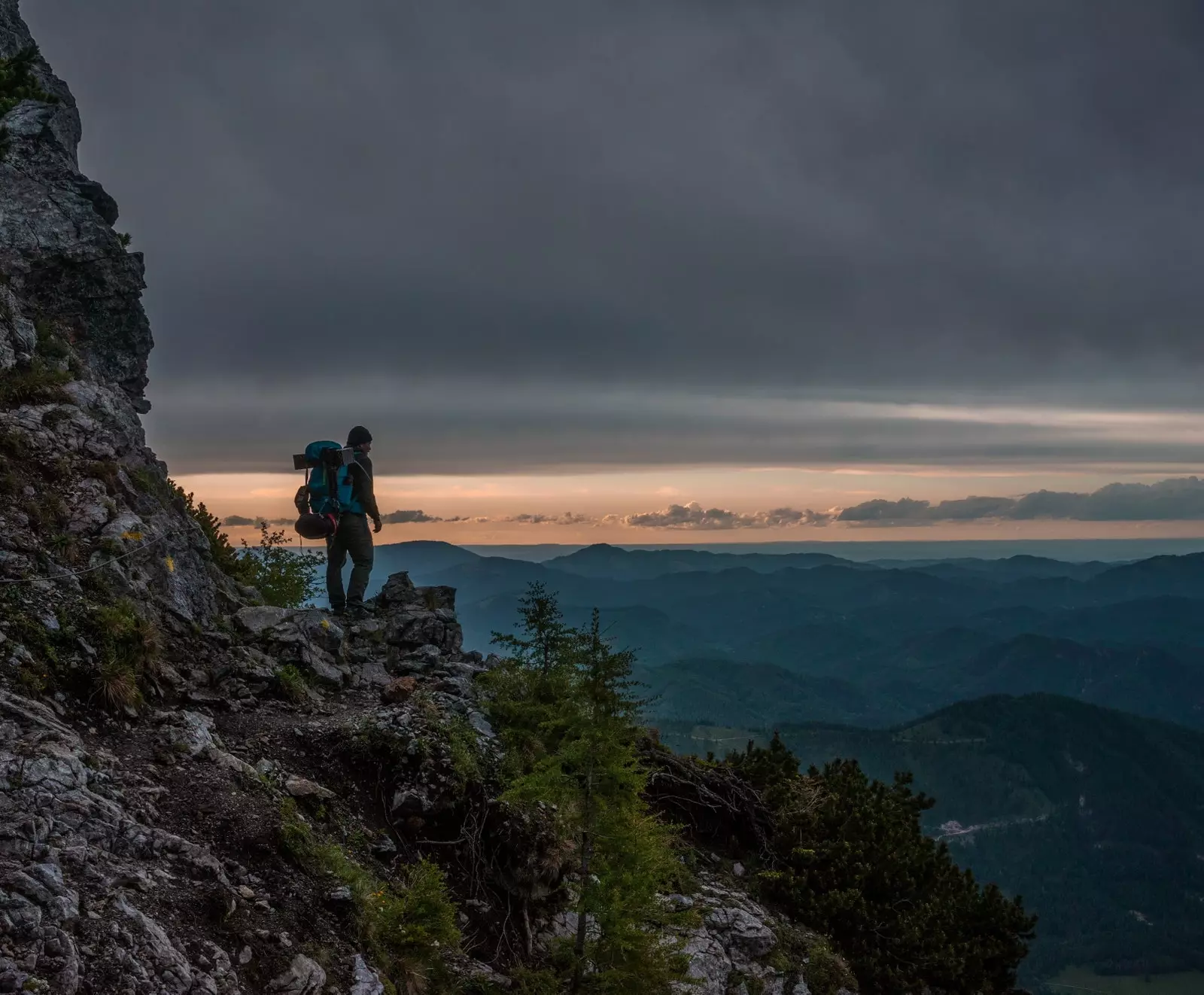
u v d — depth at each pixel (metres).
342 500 14.65
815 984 12.55
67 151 18.31
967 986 14.81
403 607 15.65
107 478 11.62
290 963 6.71
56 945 5.39
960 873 17.19
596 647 9.26
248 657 11.39
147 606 10.53
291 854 7.89
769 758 16.95
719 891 13.30
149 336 17.23
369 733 10.42
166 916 6.28
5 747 6.93
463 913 9.68
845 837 15.20
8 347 12.67
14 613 8.65
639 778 9.13
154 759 8.28
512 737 11.60
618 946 8.71
